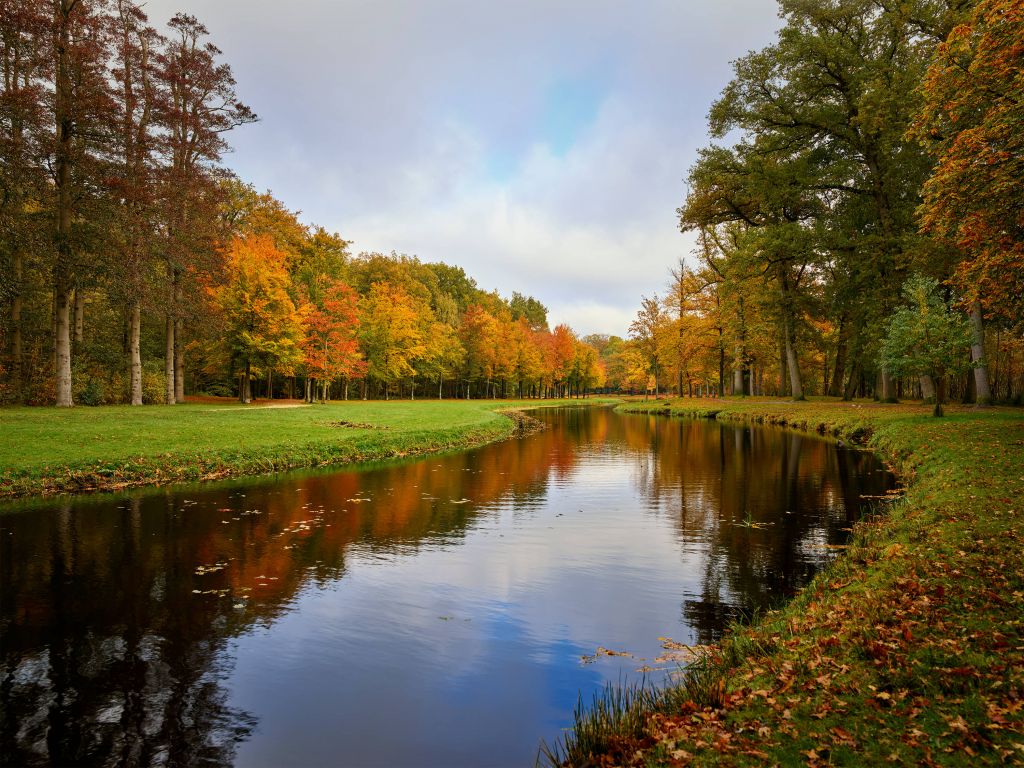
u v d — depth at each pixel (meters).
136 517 12.02
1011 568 6.30
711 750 3.73
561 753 4.42
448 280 96.69
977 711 3.79
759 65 32.69
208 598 7.82
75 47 23.75
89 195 24.92
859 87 29.58
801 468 18.38
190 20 30.00
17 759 4.44
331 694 5.43
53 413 22.69
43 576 8.58
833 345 48.94
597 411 61.41
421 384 79.56
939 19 26.25
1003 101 12.67
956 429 18.19
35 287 28.52
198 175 28.78
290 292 46.41
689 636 6.64
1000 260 12.95
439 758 4.45
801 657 5.02
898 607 5.66
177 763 4.41
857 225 34.09
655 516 12.62
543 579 8.62
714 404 48.16
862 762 3.37
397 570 9.05
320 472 18.42
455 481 17.09
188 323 32.91
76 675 5.74
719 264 48.78
